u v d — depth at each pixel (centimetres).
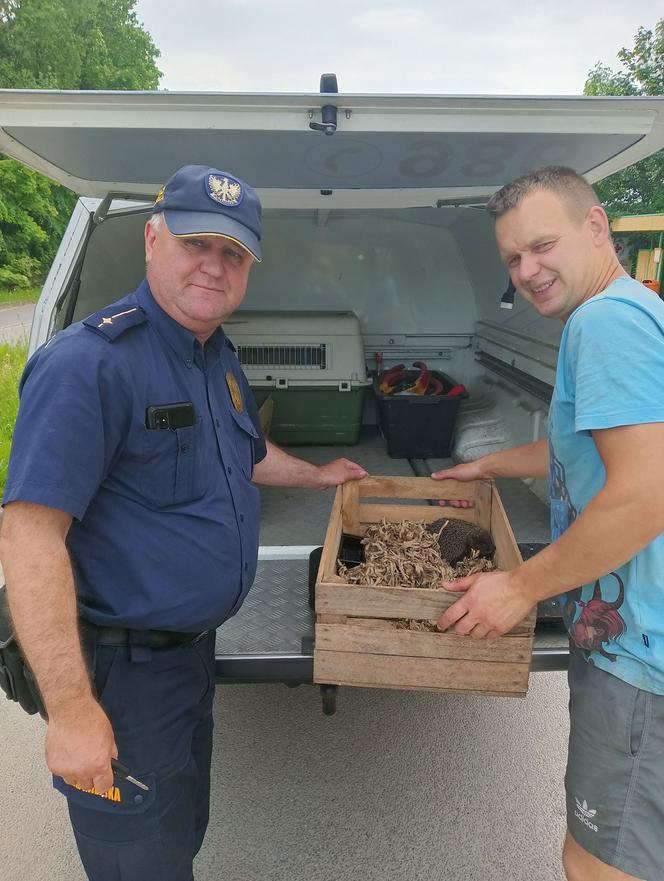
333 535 193
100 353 126
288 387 359
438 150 202
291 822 208
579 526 120
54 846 202
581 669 142
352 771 229
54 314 261
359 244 398
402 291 411
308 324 366
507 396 353
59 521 120
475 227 349
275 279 406
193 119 175
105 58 3484
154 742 143
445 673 162
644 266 1125
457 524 213
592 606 134
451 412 351
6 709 267
